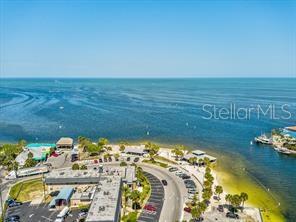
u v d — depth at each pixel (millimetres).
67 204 148125
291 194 168625
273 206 153500
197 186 173125
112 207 124625
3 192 167375
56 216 139500
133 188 167125
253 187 177750
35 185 177250
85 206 149125
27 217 138625
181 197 158375
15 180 185750
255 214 141250
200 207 135000
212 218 135125
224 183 182375
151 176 188625
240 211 144000
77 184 164000
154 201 153500
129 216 137500
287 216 143750
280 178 193250
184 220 134000
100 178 158250
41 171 196125
